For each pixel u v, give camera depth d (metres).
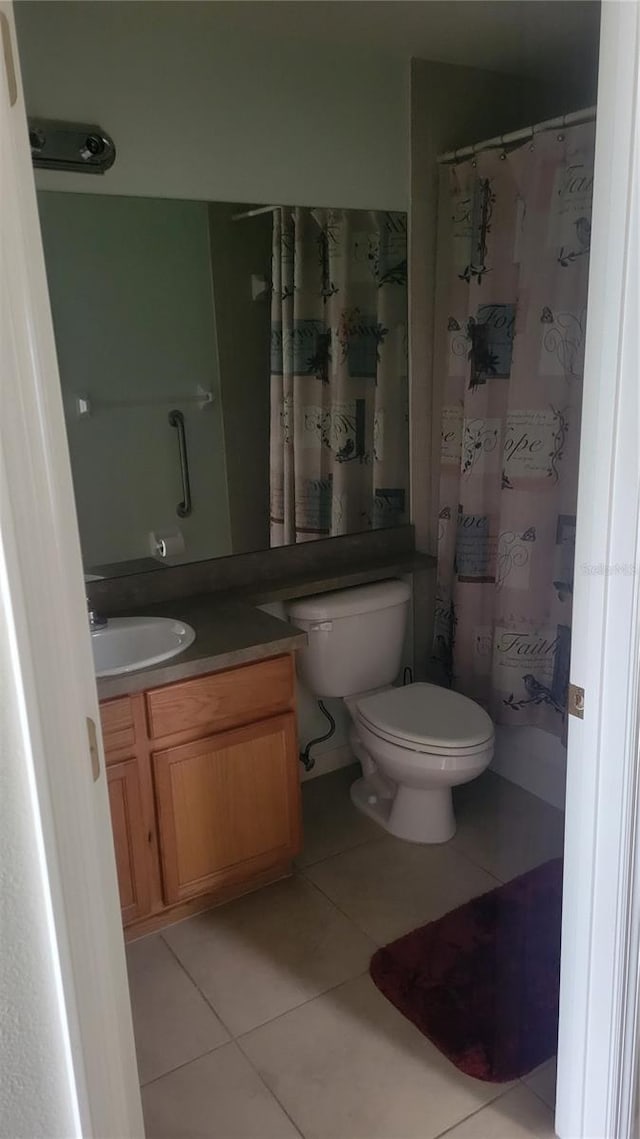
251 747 2.23
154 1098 1.75
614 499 1.26
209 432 2.51
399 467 2.94
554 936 2.16
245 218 2.45
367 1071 1.80
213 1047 1.88
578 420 2.45
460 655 2.89
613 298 1.19
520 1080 1.76
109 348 2.29
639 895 1.42
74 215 2.17
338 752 3.03
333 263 2.64
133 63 2.18
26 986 1.00
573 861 1.47
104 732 1.98
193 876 2.21
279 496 2.68
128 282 2.28
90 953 1.04
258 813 2.29
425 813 2.58
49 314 0.94
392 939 2.18
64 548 0.98
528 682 2.69
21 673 0.91
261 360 2.56
